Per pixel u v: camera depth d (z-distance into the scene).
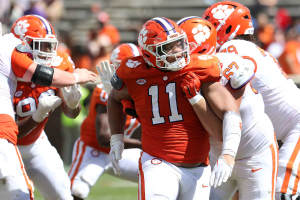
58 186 15.61
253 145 13.77
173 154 12.77
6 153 13.28
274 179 14.02
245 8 15.47
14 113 14.50
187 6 57.34
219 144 14.02
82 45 45.66
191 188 12.82
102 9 57.16
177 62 12.30
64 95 15.12
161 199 12.44
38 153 15.60
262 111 13.98
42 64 14.49
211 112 12.62
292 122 15.14
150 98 12.83
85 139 18.47
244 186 14.12
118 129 14.05
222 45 14.83
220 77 12.61
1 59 13.59
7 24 38.16
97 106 17.75
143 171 12.89
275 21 51.03
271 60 15.29
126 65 13.00
